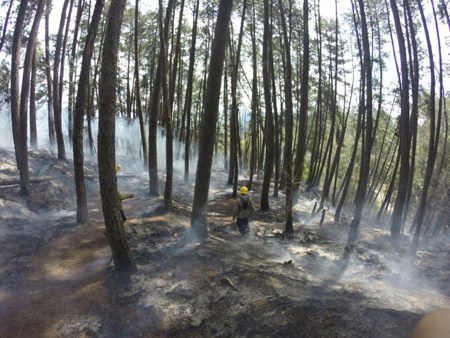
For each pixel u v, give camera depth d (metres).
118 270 7.74
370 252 11.93
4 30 16.81
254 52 21.17
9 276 7.70
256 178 28.19
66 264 8.43
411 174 16.84
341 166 33.72
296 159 15.62
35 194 13.02
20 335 5.89
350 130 33.50
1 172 14.62
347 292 7.25
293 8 20.83
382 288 7.88
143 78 33.78
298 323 5.72
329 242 13.02
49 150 21.14
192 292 7.05
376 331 5.34
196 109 36.31
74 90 23.44
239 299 6.64
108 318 6.32
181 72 32.03
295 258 10.66
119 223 7.61
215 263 8.43
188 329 6.06
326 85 26.94
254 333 5.74
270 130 17.00
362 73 18.20
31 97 20.11
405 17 15.03
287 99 13.91
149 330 6.09
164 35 14.72
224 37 9.91
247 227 12.19
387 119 25.88
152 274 7.75
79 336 5.90
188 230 11.20
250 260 9.39
